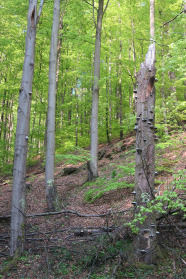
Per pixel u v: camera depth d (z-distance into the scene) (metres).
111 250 4.70
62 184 12.86
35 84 16.98
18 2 13.31
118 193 9.03
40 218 8.12
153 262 4.26
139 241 4.39
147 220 4.40
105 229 5.82
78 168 15.29
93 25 15.65
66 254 5.01
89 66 19.12
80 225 6.91
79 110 22.81
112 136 23.00
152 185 4.54
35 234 6.02
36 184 13.76
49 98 9.42
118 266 4.25
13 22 15.65
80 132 23.44
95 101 12.27
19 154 5.55
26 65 5.86
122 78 20.66
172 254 4.45
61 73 19.86
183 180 4.32
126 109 20.45
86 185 11.23
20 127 5.64
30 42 5.95
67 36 13.33
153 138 4.68
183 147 10.02
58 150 17.94
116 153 16.17
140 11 15.88
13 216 5.39
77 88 21.19
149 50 4.97
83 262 4.72
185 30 10.09
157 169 8.45
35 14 6.04
